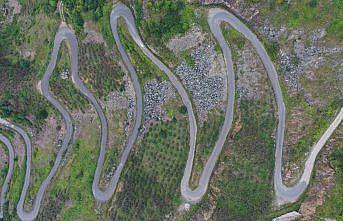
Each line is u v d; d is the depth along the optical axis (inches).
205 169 3870.6
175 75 4094.5
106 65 4375.0
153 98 4212.6
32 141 4916.3
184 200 3875.5
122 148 4377.5
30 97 4771.2
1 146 5009.8
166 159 4035.4
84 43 4473.4
